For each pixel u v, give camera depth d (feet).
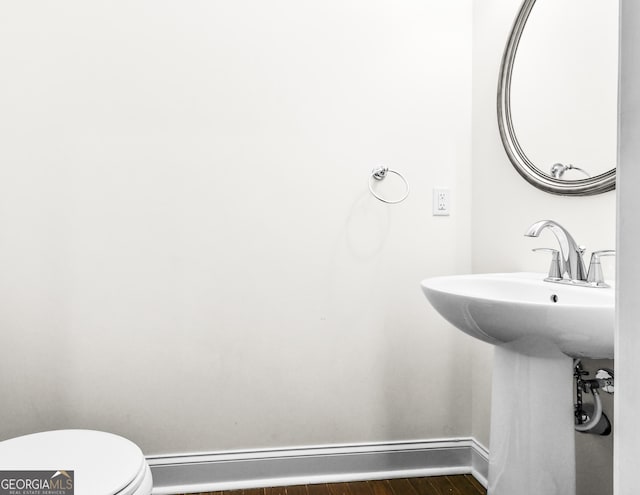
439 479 5.67
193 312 5.44
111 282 5.30
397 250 5.79
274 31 5.57
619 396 0.83
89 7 5.26
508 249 5.16
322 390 5.66
